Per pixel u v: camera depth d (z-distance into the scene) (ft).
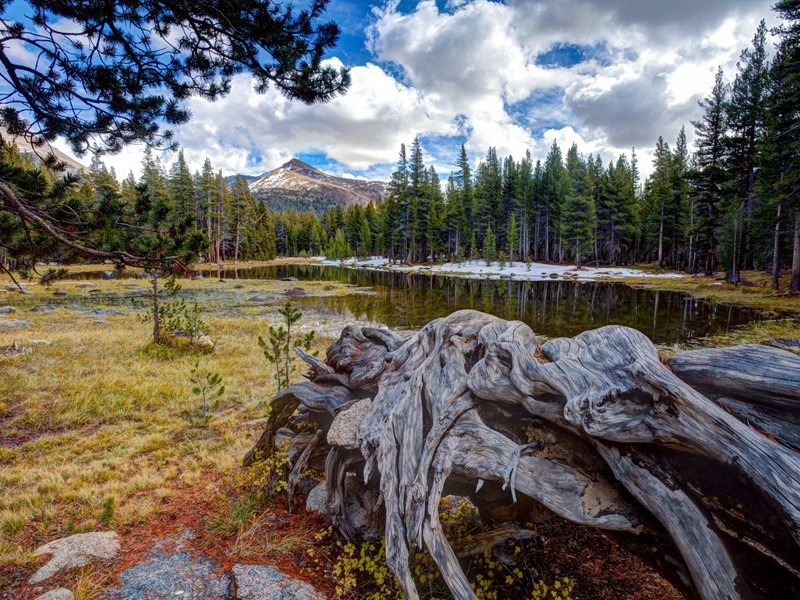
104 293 107.45
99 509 16.12
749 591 7.02
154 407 29.30
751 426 8.45
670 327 63.98
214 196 238.27
